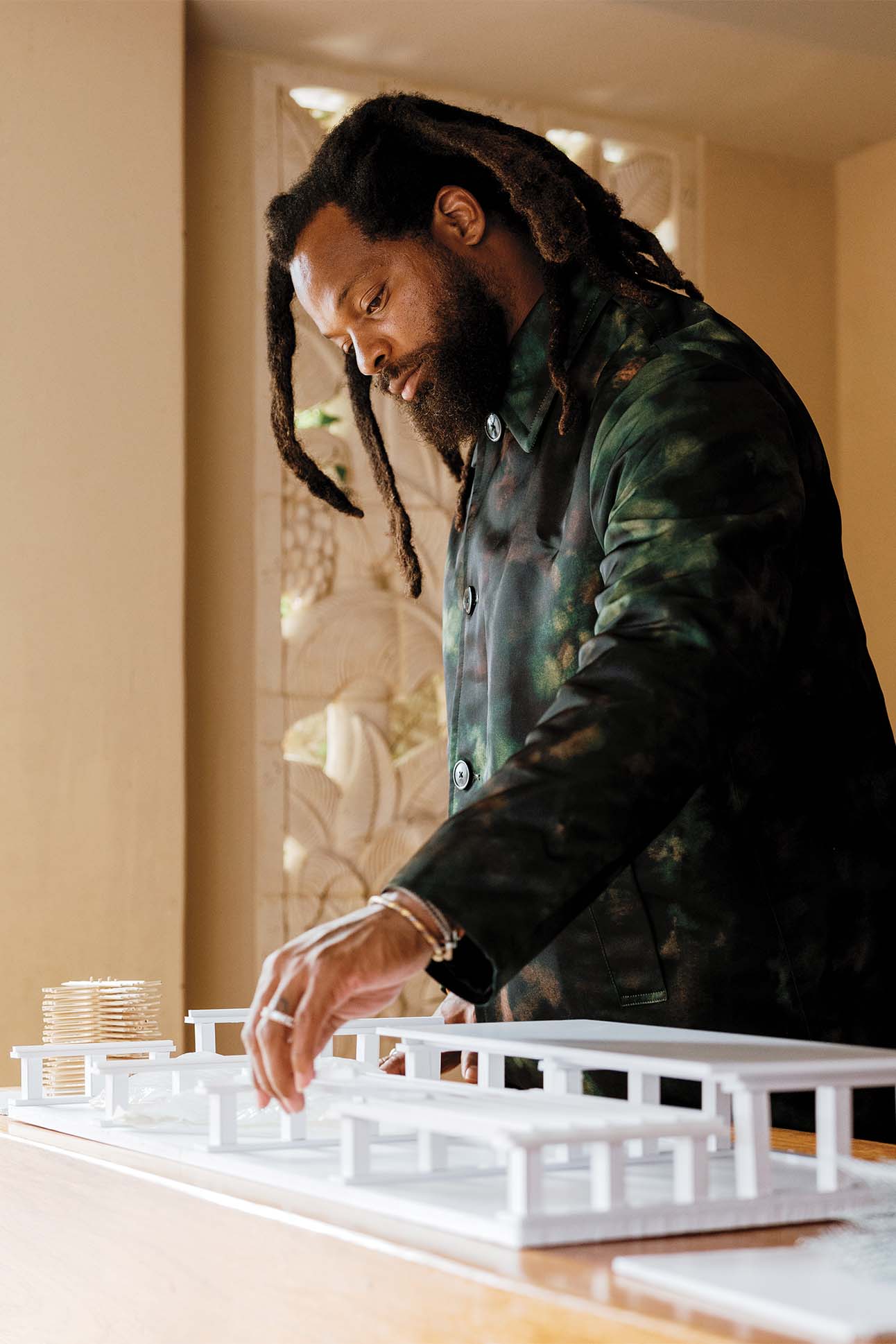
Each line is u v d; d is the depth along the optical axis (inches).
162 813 129.7
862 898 48.7
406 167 52.8
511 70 155.0
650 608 36.6
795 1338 17.1
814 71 157.2
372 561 146.4
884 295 171.8
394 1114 24.3
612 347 49.9
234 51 147.9
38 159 133.1
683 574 37.3
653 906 47.2
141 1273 24.9
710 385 43.3
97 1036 55.9
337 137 53.6
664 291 50.8
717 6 146.2
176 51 137.9
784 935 47.4
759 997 47.1
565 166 53.7
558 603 50.4
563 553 50.4
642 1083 29.1
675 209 167.3
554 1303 18.8
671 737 34.1
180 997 128.3
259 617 141.6
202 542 140.7
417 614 147.3
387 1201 24.4
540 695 51.1
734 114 165.8
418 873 31.3
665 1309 18.3
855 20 149.3
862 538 171.5
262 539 142.6
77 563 130.1
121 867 128.0
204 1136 34.4
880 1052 29.1
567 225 49.7
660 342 48.6
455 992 32.6
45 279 132.1
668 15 146.4
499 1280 19.7
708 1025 47.0
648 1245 21.6
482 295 53.3
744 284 170.4
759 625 36.9
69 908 126.2
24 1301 28.4
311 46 148.7
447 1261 20.8
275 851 139.6
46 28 134.5
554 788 32.8
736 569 37.4
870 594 169.9
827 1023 47.8
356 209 53.0
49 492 130.0
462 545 57.5
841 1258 19.9
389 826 144.2
